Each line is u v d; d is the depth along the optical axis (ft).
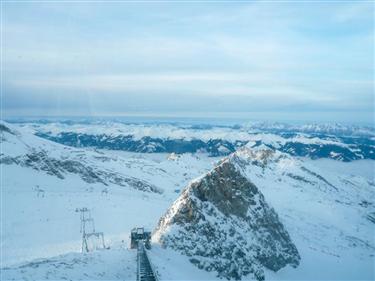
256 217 251.19
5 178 418.51
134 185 538.47
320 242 346.33
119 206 364.17
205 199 232.73
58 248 237.66
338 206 547.08
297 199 527.40
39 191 394.32
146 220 320.70
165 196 516.32
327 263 286.25
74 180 486.79
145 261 172.86
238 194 250.37
